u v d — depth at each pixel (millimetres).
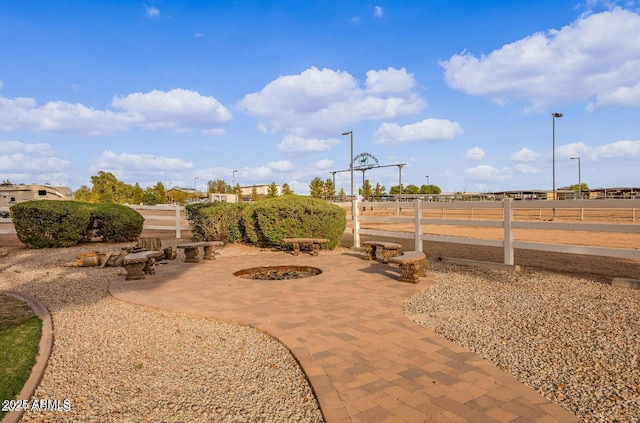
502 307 5883
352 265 9430
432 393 3363
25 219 12375
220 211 13109
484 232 19234
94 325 5371
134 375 3889
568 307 5781
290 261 10125
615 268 8812
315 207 11859
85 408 3285
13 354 4254
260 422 3039
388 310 5730
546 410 3092
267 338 4809
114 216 13773
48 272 9070
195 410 3229
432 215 35594
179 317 5699
